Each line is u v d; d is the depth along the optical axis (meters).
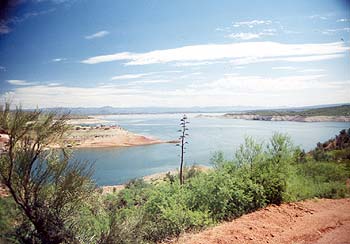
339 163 10.36
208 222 6.93
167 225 6.71
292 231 6.10
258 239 5.75
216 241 5.75
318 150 11.03
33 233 5.13
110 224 5.55
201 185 7.94
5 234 4.95
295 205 7.76
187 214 6.93
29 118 4.98
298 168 9.88
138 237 5.70
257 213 7.26
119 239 5.41
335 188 8.88
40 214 5.07
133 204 8.49
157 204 7.29
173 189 8.03
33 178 5.06
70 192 5.23
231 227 6.45
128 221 5.82
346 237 5.59
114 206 7.27
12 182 4.95
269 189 8.06
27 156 4.96
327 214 7.00
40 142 5.09
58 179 5.23
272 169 8.29
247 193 7.86
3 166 4.86
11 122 4.92
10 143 4.89
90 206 5.79
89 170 5.54
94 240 5.38
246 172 8.44
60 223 5.20
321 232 5.95
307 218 6.83
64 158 5.27
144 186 11.87
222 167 8.64
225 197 7.64
